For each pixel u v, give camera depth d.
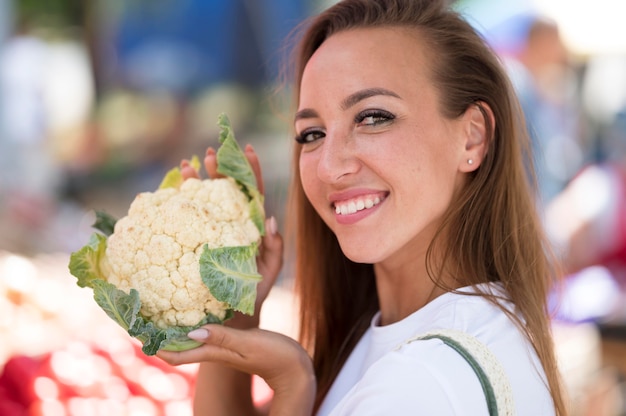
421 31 1.68
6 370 2.21
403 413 1.30
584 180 4.19
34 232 5.00
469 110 1.70
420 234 1.71
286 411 1.67
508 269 1.69
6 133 6.11
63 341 2.43
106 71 8.43
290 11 6.73
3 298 2.62
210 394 1.91
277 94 2.23
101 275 1.63
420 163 1.62
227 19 7.10
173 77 7.44
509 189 1.72
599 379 3.42
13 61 6.23
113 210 7.91
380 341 1.66
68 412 2.10
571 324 3.62
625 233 4.02
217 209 1.65
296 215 2.05
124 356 2.45
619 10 5.73
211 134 8.12
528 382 1.47
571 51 5.80
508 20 5.37
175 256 1.51
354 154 1.60
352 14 1.73
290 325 2.75
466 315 1.51
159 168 8.31
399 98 1.61
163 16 7.33
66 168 8.24
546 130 4.58
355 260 1.64
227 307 1.60
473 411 1.31
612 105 5.77
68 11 10.31
